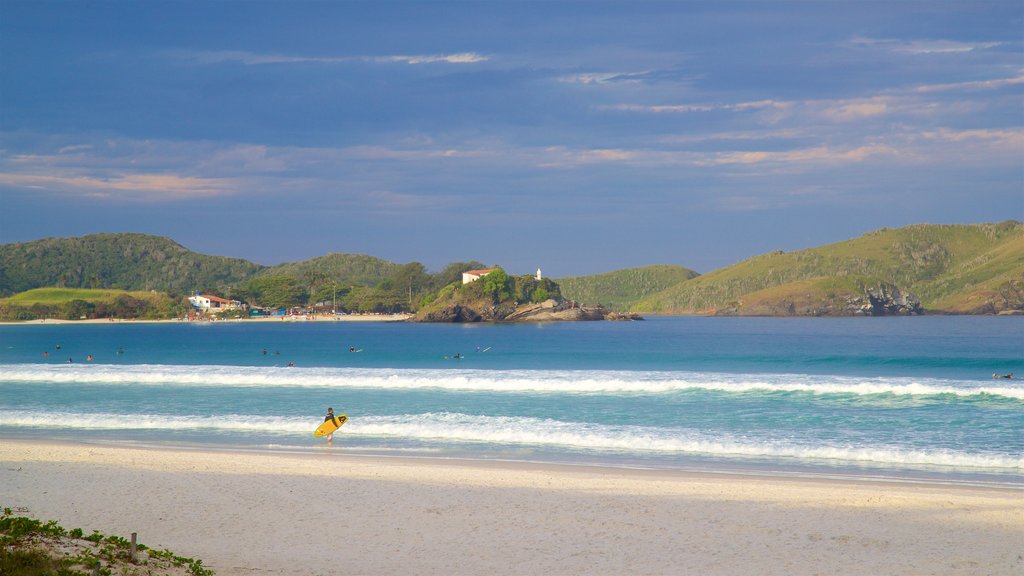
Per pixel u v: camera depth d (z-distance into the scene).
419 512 17.72
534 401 37.50
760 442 26.98
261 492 19.53
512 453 25.75
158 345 115.88
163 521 16.88
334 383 45.53
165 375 47.41
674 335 146.38
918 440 27.06
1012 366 64.25
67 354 93.06
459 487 20.16
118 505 18.19
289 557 14.32
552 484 20.52
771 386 40.75
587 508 18.08
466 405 36.38
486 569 13.74
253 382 46.44
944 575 13.61
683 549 15.03
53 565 11.27
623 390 41.56
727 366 66.88
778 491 19.70
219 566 13.56
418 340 128.00
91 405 37.19
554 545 15.27
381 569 13.63
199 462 23.38
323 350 97.81
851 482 21.09
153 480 20.80
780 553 14.80
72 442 28.02
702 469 23.06
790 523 16.88
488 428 29.94
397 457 24.97
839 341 118.12
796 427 29.94
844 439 27.44
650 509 18.02
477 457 25.05
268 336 151.25
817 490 19.78
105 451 25.17
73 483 20.42
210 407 36.34
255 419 32.72
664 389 41.56
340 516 17.36
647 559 14.40
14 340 137.88
